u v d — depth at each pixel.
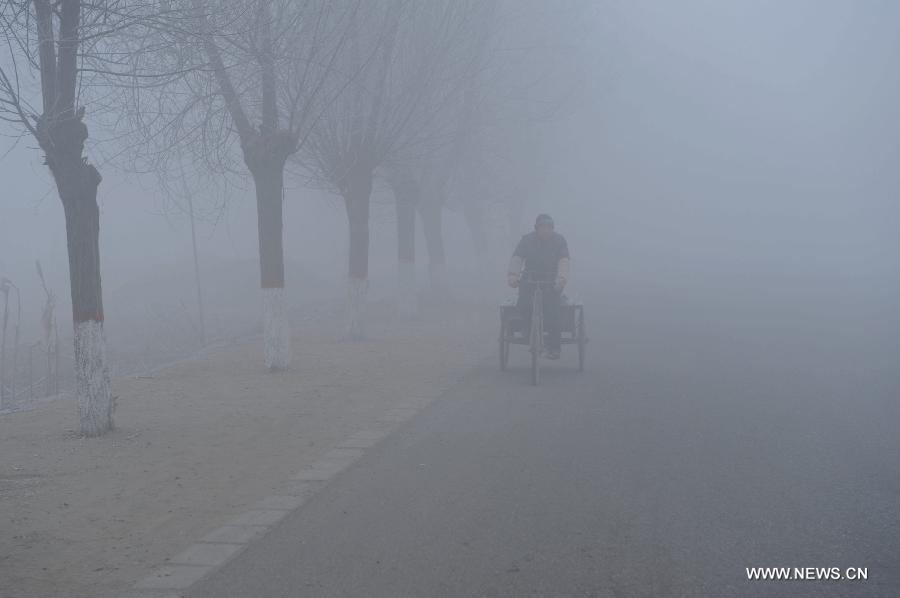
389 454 10.13
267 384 15.83
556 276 15.31
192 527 7.82
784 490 8.36
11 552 7.24
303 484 9.00
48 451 10.96
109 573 6.72
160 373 17.41
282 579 6.37
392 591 6.07
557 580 6.20
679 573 6.30
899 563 6.49
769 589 6.00
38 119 11.47
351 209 22.62
